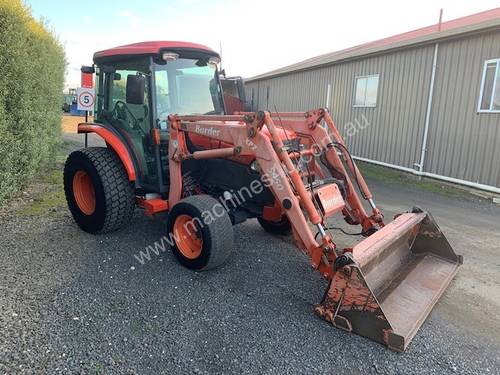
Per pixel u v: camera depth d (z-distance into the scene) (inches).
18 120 213.2
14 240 164.1
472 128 310.7
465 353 102.9
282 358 98.2
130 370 91.5
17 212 199.9
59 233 174.4
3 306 114.3
